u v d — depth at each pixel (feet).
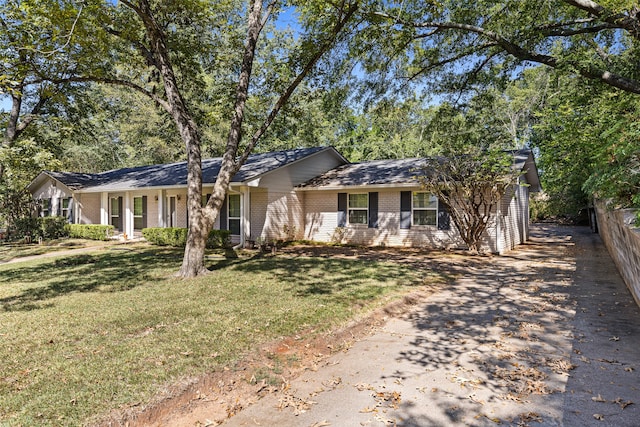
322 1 30.17
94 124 71.72
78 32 28.71
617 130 16.84
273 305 19.57
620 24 28.17
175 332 15.37
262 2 33.63
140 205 62.69
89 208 68.44
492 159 38.24
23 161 42.42
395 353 14.32
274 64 39.27
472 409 10.24
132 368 12.01
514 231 48.65
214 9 35.70
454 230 44.93
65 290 23.72
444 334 16.30
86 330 15.76
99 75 32.94
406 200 48.08
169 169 63.36
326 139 111.04
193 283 25.41
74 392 10.50
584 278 27.37
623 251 24.27
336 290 23.09
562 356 13.67
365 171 55.52
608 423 9.43
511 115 91.45
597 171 17.60
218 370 12.06
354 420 9.84
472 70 44.06
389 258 38.32
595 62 36.94
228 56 42.22
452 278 28.12
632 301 20.66
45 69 32.65
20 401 10.02
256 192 50.78
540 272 30.37
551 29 33.60
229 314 17.95
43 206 74.08
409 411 10.21
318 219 55.01
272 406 10.63
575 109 33.88
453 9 38.73
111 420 9.30
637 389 11.12
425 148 99.09
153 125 86.48
